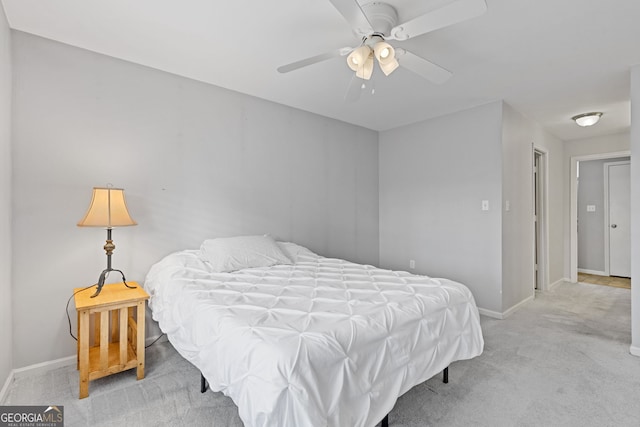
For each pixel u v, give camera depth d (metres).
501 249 3.21
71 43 2.20
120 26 2.00
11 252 1.99
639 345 2.37
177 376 2.03
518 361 2.28
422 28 1.56
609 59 2.38
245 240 2.71
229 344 1.30
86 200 2.27
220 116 2.94
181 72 2.65
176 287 1.99
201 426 1.56
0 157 1.77
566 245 4.91
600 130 4.31
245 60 2.44
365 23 1.61
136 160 2.49
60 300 2.17
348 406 1.22
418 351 1.54
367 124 4.12
